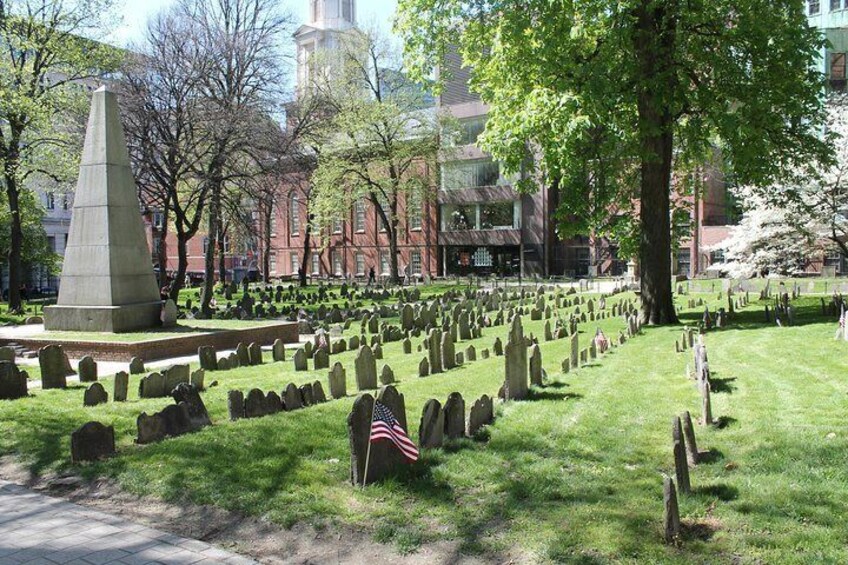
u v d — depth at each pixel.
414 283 56.12
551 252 59.72
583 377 12.87
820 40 21.06
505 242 61.03
